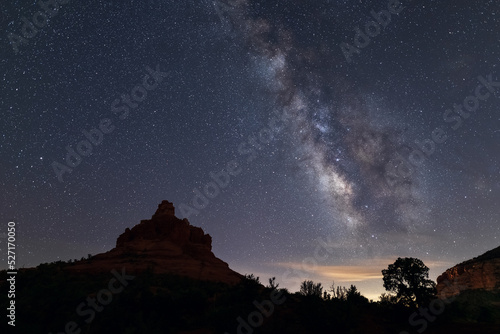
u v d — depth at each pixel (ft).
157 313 69.36
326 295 93.04
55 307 70.49
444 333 71.05
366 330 71.46
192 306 73.56
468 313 88.58
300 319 72.02
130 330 59.72
